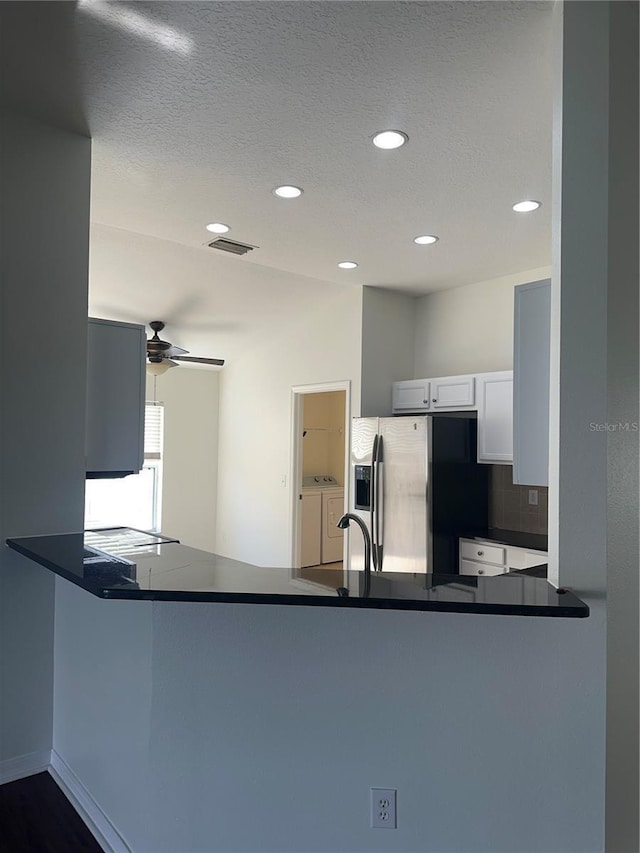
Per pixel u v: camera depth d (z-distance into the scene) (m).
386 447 4.58
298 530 5.95
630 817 1.67
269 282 4.96
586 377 1.58
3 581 2.40
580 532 1.59
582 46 1.62
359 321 5.10
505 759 1.67
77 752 2.33
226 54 1.96
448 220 3.44
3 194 2.32
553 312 1.68
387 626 1.75
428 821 1.73
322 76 2.08
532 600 1.49
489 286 4.81
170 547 2.29
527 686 1.65
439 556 4.29
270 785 1.82
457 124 2.39
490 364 4.79
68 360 2.48
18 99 2.24
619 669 1.61
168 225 3.56
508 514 4.54
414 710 1.74
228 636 1.85
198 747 1.86
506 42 1.89
